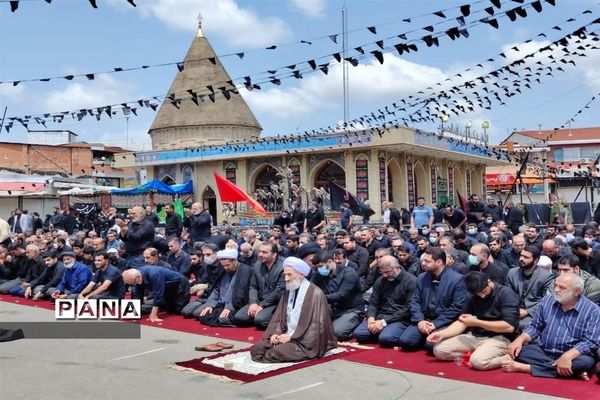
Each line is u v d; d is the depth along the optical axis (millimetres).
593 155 51875
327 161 30422
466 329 7570
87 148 43906
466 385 6391
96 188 32031
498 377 6664
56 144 48875
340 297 8984
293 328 7754
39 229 20672
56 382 6758
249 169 32875
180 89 37281
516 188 43062
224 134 36438
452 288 7891
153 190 29469
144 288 11141
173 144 36781
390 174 31609
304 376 6840
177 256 12461
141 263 12031
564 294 6566
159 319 10562
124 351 8227
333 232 17734
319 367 7227
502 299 7254
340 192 23219
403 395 6098
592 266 9727
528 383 6383
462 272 9125
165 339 9016
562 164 39500
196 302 10805
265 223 28891
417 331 8023
